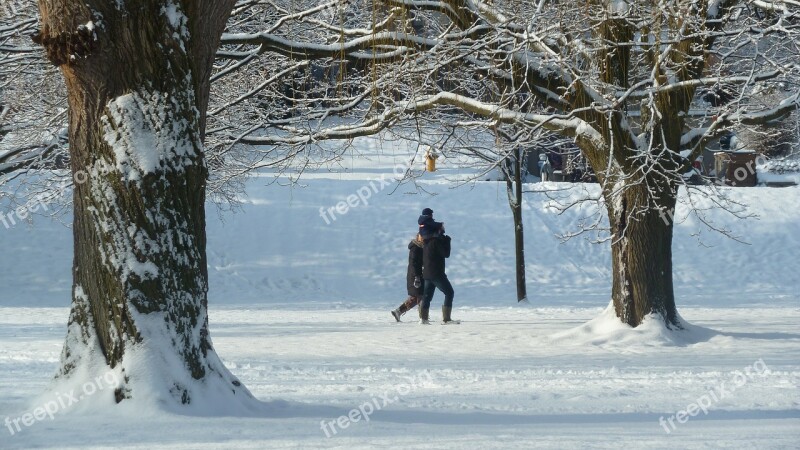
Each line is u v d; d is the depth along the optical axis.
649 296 55.97
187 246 27.06
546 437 22.95
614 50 53.28
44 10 26.80
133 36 26.61
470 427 24.91
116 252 26.45
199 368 26.80
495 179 136.12
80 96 26.88
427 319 70.00
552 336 56.31
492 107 54.28
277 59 66.81
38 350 48.47
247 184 131.25
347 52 52.75
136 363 26.05
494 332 60.78
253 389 33.78
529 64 52.97
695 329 56.56
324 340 56.00
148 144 26.67
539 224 125.00
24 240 118.50
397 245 120.31
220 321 75.25
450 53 53.28
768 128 76.38
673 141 55.94
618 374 38.84
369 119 59.12
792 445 21.89
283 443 21.81
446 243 69.50
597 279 114.81
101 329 26.64
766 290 109.56
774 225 124.06
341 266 115.69
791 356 47.03
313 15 57.44
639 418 27.12
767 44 60.94
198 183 27.47
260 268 114.19
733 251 119.50
